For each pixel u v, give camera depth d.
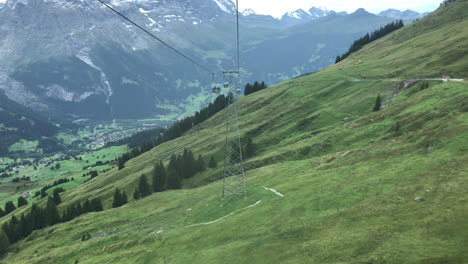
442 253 24.73
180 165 148.00
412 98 107.12
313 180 60.62
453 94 91.81
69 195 185.25
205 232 55.25
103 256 66.94
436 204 32.69
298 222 41.62
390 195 39.09
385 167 51.53
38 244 105.94
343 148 101.38
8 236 129.00
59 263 77.31
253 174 98.00
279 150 127.06
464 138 47.56
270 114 188.88
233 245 42.91
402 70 167.38
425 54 174.38
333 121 143.62
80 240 94.81
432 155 47.47
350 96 162.25
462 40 166.38
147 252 57.72
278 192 62.00
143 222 89.69
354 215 37.12
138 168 193.00
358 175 52.34
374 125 104.31
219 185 98.88
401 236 29.08
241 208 62.03
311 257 31.28
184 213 81.12
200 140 198.88
